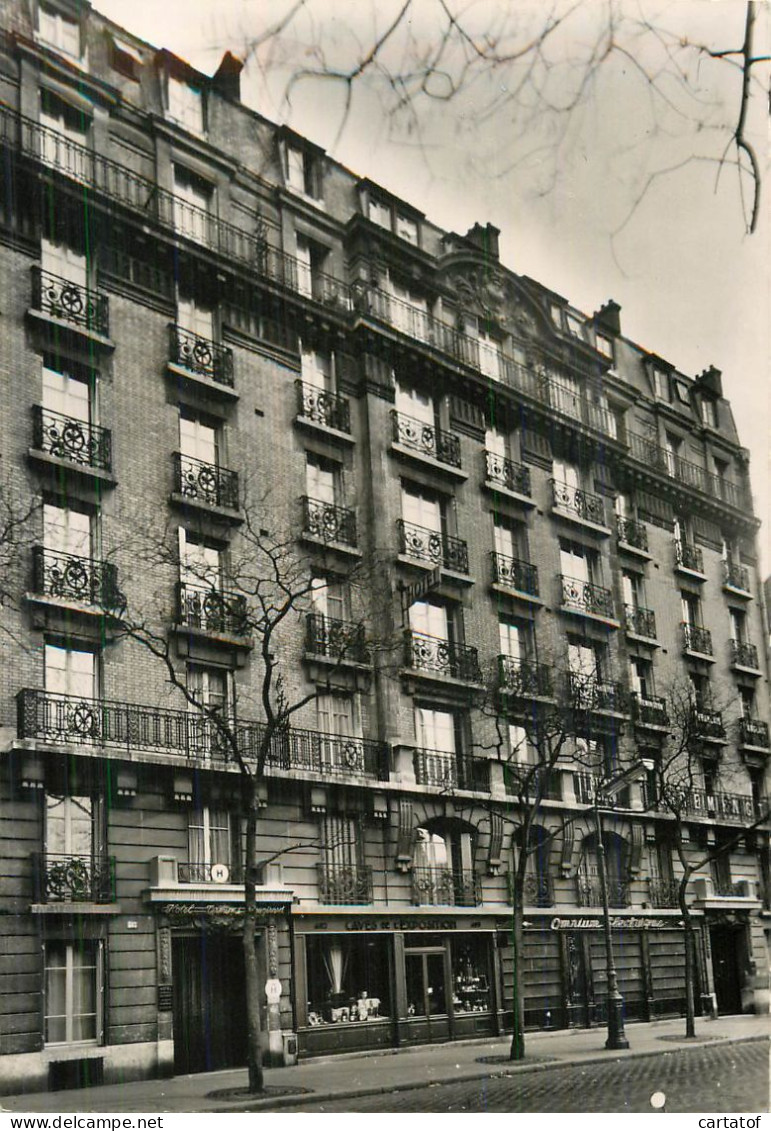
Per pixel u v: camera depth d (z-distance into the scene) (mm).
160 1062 22188
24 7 26078
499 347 37312
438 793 29453
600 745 36406
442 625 32312
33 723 21828
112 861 22438
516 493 35188
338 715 28797
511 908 30969
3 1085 19812
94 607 23469
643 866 37250
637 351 44938
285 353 29922
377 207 34156
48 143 25688
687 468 45531
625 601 40812
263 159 31156
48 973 21344
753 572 47562
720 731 42438
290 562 28250
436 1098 17484
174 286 27500
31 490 23469
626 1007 35062
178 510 26172
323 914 26172
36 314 24219
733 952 41312
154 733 24031
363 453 31109
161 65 28766
